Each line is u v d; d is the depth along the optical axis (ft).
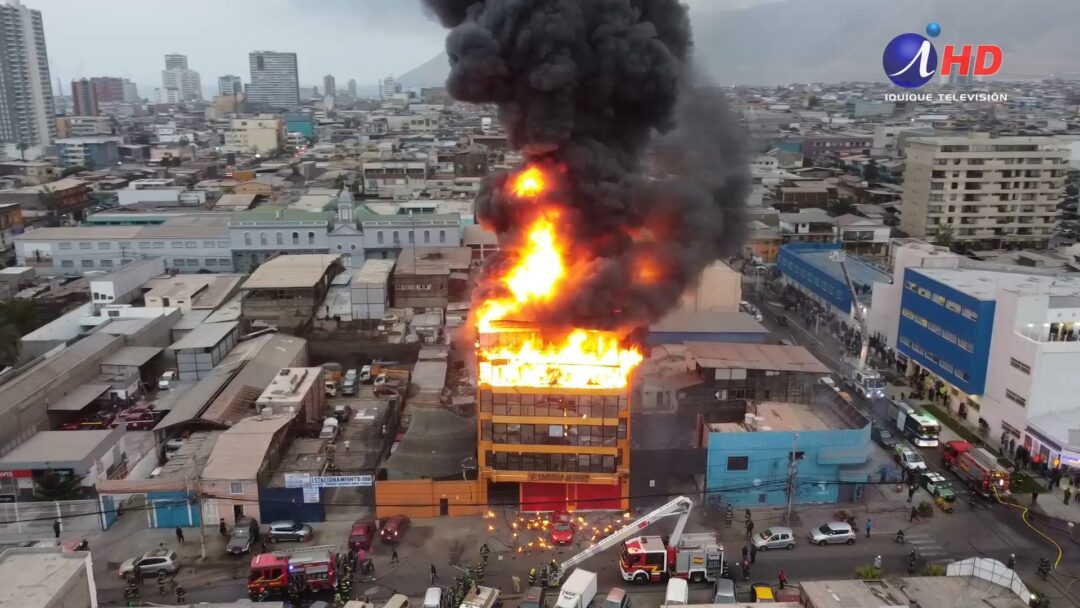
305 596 136.15
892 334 242.99
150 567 141.28
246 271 341.00
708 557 138.72
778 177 481.46
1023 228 396.78
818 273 299.79
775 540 148.56
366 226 338.95
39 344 240.12
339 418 201.67
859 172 578.66
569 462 157.69
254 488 156.97
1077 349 179.01
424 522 159.53
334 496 165.58
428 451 169.99
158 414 198.08
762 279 342.44
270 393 189.67
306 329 257.14
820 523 158.51
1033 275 223.10
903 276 234.17
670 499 164.45
